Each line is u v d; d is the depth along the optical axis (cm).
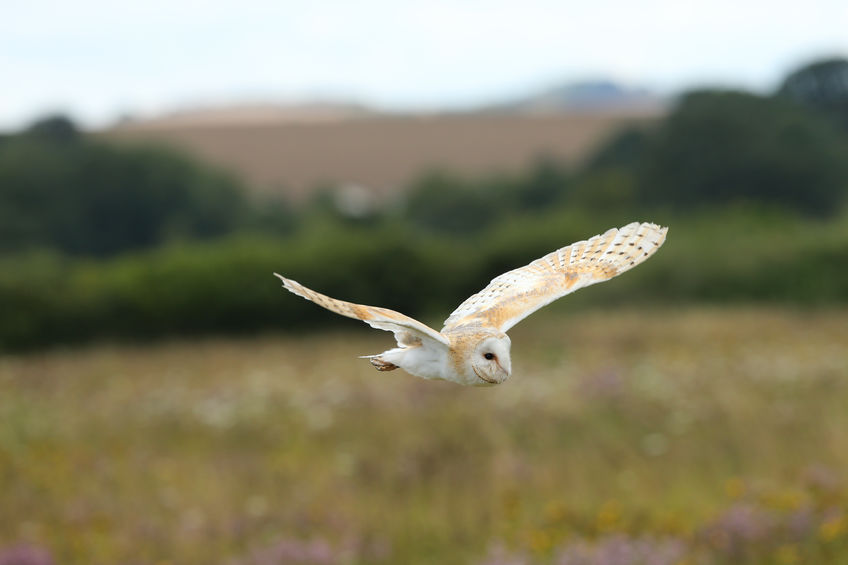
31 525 1164
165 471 1400
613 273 604
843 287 3381
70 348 3222
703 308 3253
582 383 1766
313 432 1596
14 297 3262
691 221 4903
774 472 1242
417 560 1038
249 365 2436
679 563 947
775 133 6338
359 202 7531
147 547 1084
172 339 3344
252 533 1118
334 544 1071
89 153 6744
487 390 1788
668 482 1235
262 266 3472
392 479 1281
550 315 3136
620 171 6788
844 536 981
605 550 958
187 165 6938
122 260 3878
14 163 6462
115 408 1870
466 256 3800
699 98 6606
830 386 1705
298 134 9231
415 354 552
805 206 6297
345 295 3531
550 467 1310
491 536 1076
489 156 8744
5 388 2200
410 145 9019
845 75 8050
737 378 1805
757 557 961
